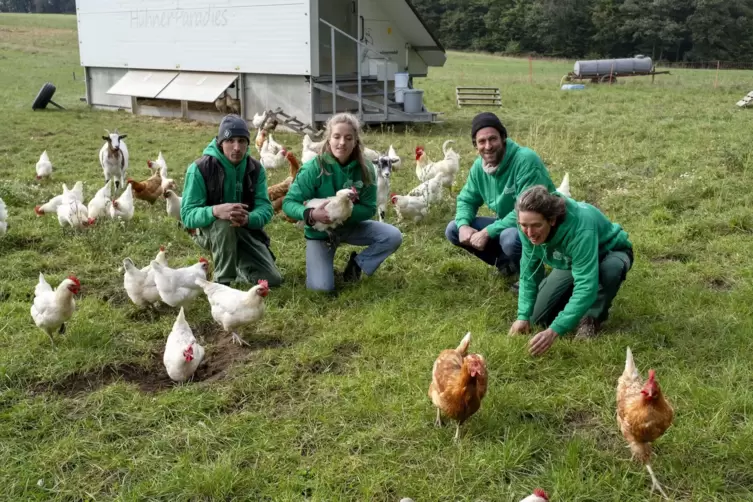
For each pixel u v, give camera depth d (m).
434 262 6.61
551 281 4.88
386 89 15.26
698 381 4.17
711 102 20.97
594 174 10.17
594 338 4.79
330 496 3.29
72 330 4.93
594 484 3.35
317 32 14.66
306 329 5.16
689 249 6.76
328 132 5.59
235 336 4.91
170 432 3.80
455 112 19.20
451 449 3.64
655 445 3.61
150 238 7.19
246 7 15.47
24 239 7.09
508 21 73.00
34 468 3.50
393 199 7.57
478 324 5.05
